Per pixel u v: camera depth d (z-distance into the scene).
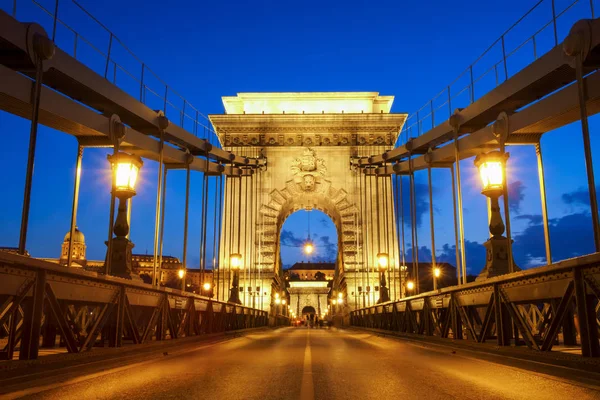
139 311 13.41
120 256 12.62
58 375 7.37
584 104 10.38
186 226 19.11
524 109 13.72
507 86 14.98
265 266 46.47
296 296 126.12
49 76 13.92
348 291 46.19
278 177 48.22
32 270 6.97
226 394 6.11
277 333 29.61
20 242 9.11
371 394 6.12
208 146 23.59
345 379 7.47
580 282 7.10
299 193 48.00
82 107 13.62
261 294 45.88
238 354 12.18
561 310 7.67
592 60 11.22
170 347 13.47
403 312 20.33
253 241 46.88
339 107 51.72
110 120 14.62
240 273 46.16
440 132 20.20
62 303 9.24
